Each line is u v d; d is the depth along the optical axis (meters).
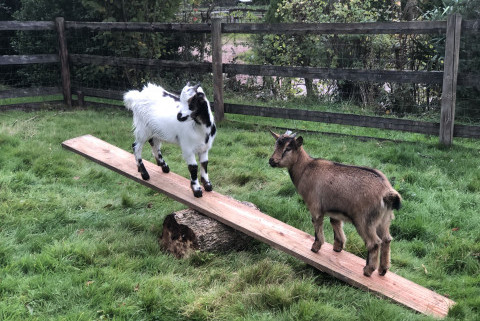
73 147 6.51
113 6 12.17
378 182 4.04
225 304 4.03
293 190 6.53
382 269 4.27
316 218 4.43
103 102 12.31
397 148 7.94
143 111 5.46
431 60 10.23
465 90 9.70
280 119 10.53
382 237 4.21
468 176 6.73
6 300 4.04
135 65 11.02
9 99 12.69
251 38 13.20
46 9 13.05
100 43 12.64
